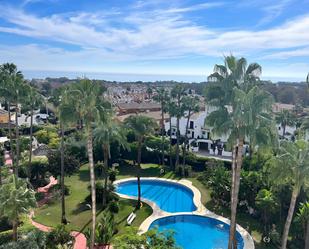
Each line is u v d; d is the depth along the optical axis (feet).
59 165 146.20
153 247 68.90
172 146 212.84
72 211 126.21
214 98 89.92
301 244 97.91
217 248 104.06
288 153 76.02
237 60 88.07
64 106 85.97
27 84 152.35
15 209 79.51
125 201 138.72
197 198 144.97
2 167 163.94
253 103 79.05
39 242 86.94
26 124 272.92
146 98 497.05
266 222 111.45
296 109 289.53
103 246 97.04
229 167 183.21
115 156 194.59
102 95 90.07
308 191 83.92
